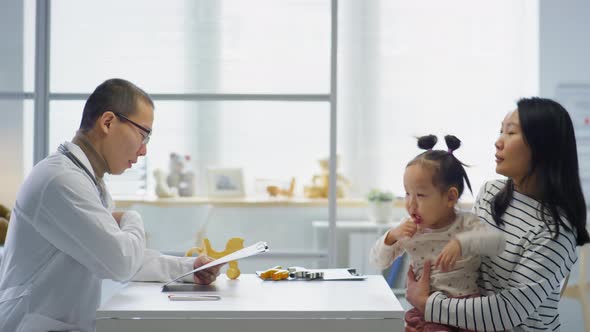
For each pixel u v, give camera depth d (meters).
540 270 1.72
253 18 3.40
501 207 1.88
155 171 3.37
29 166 3.29
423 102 4.43
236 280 1.93
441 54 4.42
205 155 3.39
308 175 3.42
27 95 3.30
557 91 4.34
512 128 1.84
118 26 3.37
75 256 1.70
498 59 4.43
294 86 3.39
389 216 4.12
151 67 3.38
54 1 3.35
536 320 1.85
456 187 1.81
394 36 4.41
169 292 1.74
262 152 3.40
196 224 3.37
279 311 1.51
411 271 1.89
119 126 1.80
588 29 4.33
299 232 3.37
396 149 4.42
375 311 1.52
